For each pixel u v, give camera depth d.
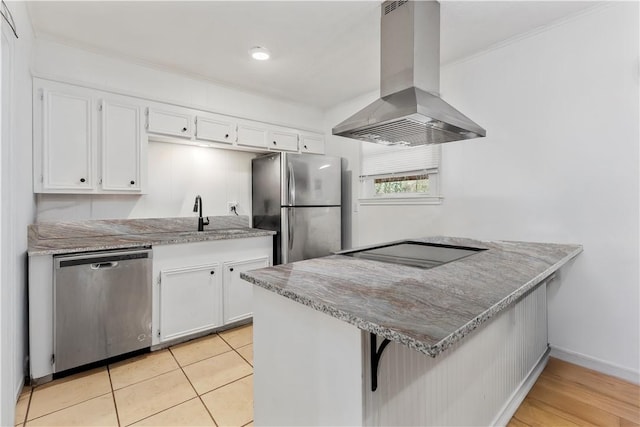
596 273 2.06
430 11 1.92
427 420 1.14
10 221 1.54
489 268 1.43
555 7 2.02
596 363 2.07
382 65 1.98
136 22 2.16
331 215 3.54
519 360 1.80
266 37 2.36
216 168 3.40
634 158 1.91
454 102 2.76
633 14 1.90
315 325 1.10
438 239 2.45
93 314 2.13
